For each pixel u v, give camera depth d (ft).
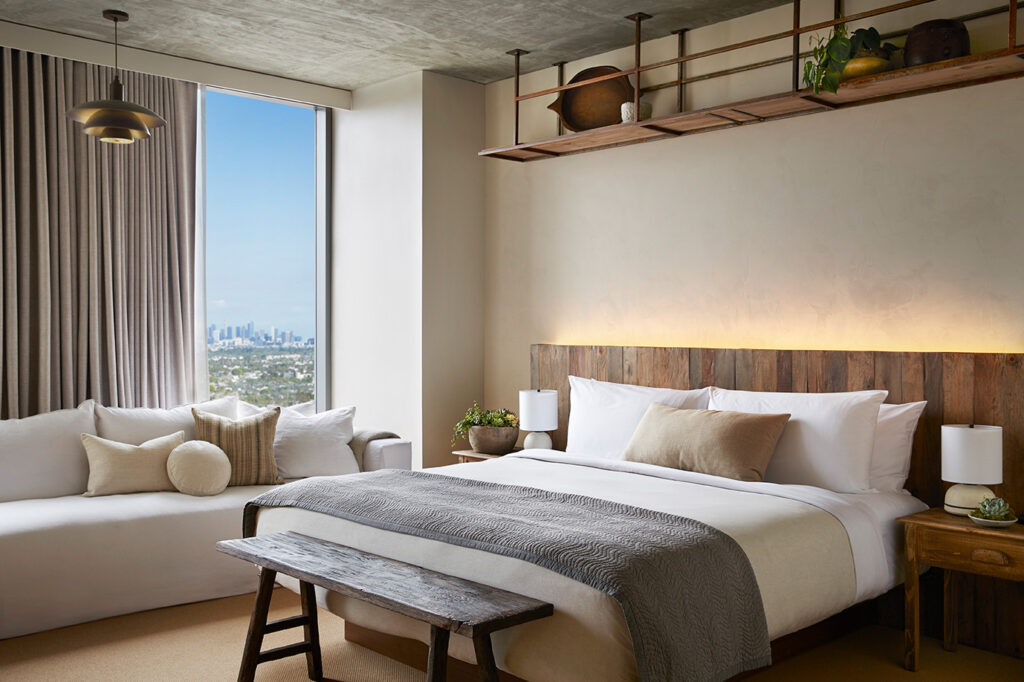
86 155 16.06
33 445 14.26
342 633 12.47
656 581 8.14
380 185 18.74
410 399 18.10
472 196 18.70
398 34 15.66
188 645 11.82
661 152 15.69
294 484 12.07
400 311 18.31
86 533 12.59
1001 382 11.53
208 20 14.93
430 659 8.02
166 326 17.10
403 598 8.14
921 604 12.47
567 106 16.60
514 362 18.35
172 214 17.11
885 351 12.76
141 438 15.23
